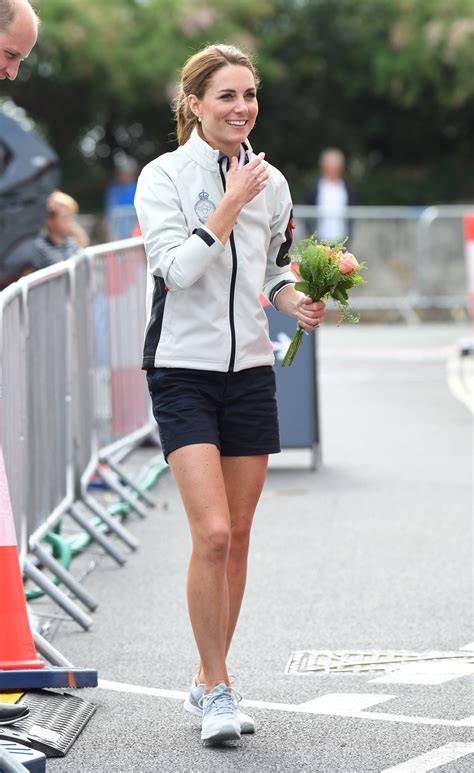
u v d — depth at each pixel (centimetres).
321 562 1655
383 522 1867
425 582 1553
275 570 1620
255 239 1075
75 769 1002
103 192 7031
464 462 2303
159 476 2275
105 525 1827
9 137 2570
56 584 1545
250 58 1071
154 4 6631
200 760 1017
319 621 1409
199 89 1056
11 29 952
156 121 7006
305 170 7369
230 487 1098
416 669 1241
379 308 5041
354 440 2545
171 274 1036
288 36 7112
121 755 1031
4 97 6625
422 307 5047
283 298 1117
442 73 6788
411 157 7494
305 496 2056
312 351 2262
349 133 7300
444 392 3130
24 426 1372
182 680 1229
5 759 915
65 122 6894
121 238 3600
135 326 2159
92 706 1137
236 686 1203
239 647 1323
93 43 6438
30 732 1041
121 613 1462
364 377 3412
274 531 1828
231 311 1066
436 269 5053
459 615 1420
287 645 1327
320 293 1089
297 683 1209
